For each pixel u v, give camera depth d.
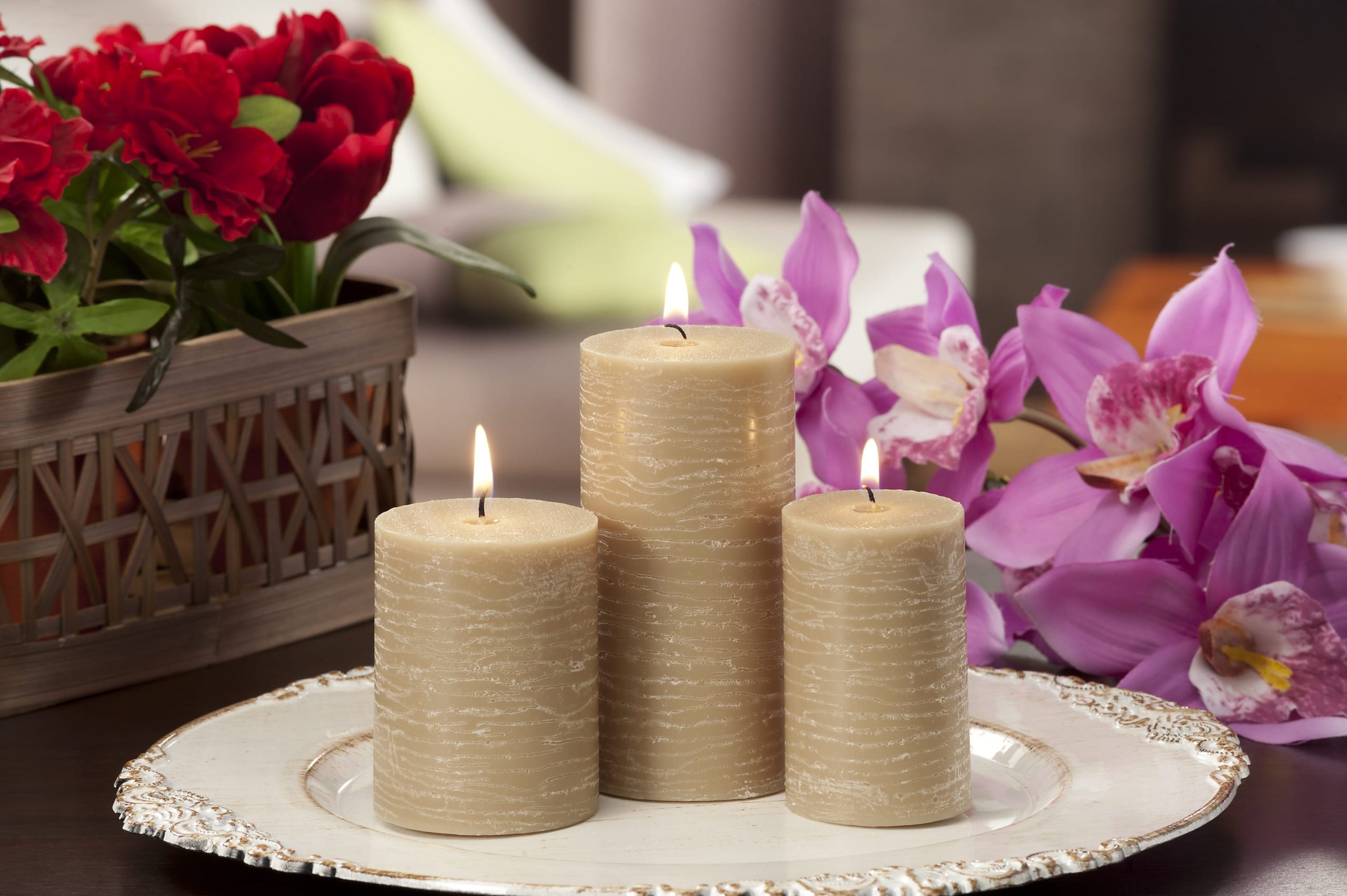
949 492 1.33
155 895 1.15
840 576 1.16
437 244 1.43
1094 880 1.15
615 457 1.19
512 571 1.15
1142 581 1.29
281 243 1.39
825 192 5.36
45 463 1.28
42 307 1.33
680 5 5.09
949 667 1.17
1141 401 1.29
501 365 2.71
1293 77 5.69
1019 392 1.31
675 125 5.16
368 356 1.39
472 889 1.10
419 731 1.16
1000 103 5.74
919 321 1.33
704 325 1.27
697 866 1.13
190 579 1.34
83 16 2.18
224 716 1.26
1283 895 1.14
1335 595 1.28
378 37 3.90
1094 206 5.77
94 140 1.29
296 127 1.34
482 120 3.93
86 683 1.31
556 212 3.60
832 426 1.33
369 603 1.42
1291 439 1.28
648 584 1.18
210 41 1.40
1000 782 1.22
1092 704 1.26
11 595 1.29
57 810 1.22
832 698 1.16
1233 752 1.20
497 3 5.41
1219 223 5.82
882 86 5.79
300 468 1.37
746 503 1.18
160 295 1.38
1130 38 5.62
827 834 1.16
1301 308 3.15
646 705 1.19
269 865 1.11
